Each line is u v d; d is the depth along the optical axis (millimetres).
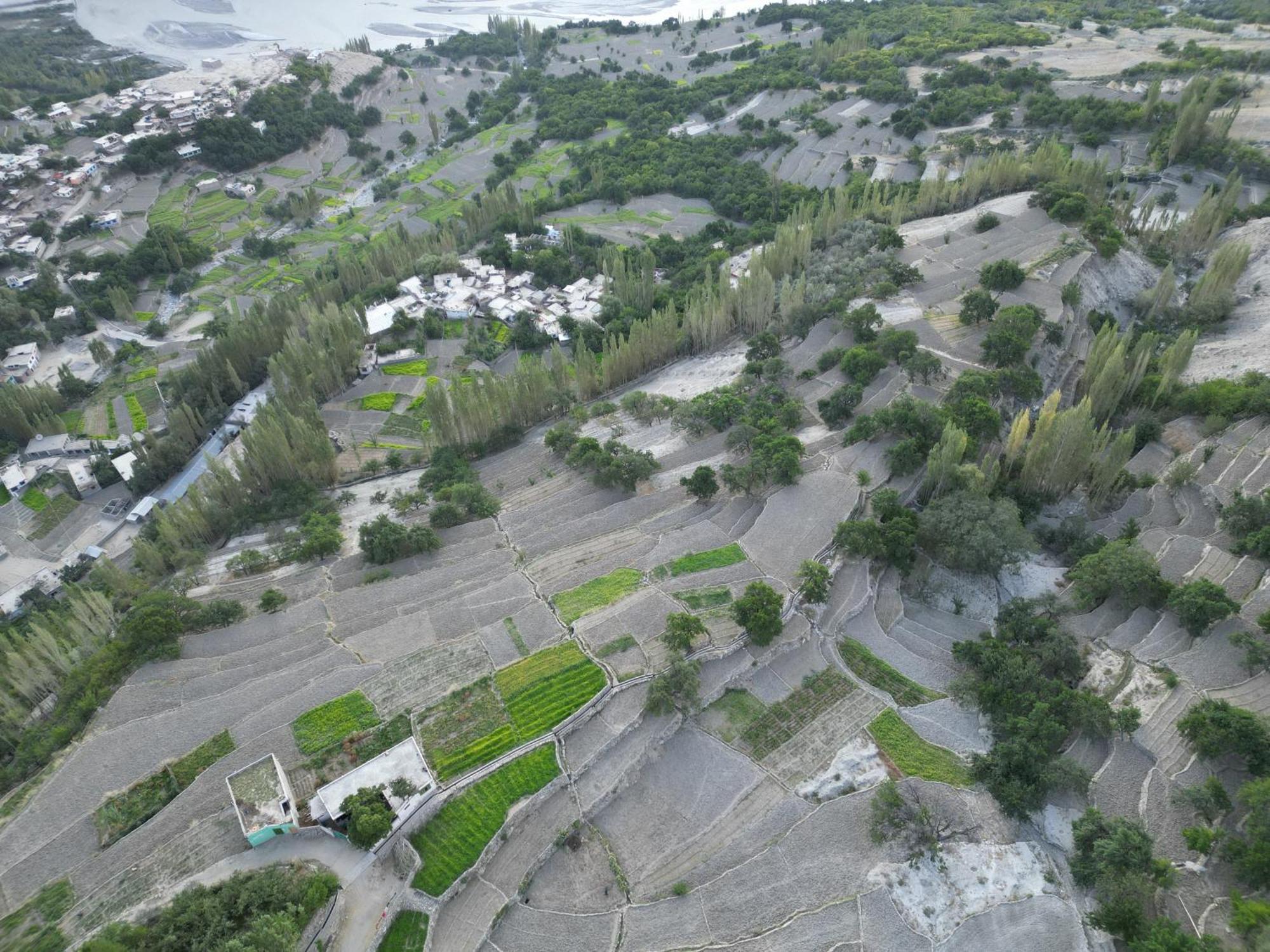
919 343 150000
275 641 104500
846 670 93812
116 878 76250
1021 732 81062
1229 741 75938
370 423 174000
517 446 157625
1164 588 93875
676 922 72062
